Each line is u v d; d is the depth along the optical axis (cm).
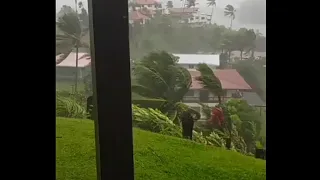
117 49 83
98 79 83
